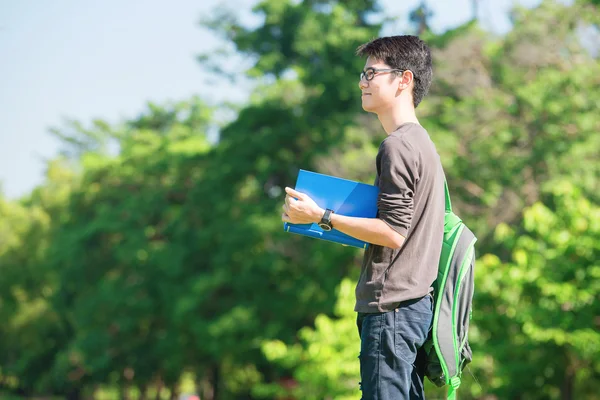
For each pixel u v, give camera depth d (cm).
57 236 12619
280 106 9131
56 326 14575
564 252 4362
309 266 8762
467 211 6762
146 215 11200
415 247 982
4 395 17625
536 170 6881
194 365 10700
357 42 9188
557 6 7181
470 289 1033
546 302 4306
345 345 4881
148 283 10769
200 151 11319
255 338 8869
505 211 6650
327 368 4728
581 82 6825
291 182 9425
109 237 11638
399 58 1026
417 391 1005
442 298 1002
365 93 1039
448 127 7325
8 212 15600
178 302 9544
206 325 9369
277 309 8988
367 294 988
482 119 6962
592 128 6769
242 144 9438
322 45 9156
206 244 9838
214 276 9262
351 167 7219
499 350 4481
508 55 7138
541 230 4494
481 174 6856
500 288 4538
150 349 11012
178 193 11412
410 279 976
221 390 11894
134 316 10650
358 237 975
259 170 9319
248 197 9888
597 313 4344
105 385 12756
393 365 974
